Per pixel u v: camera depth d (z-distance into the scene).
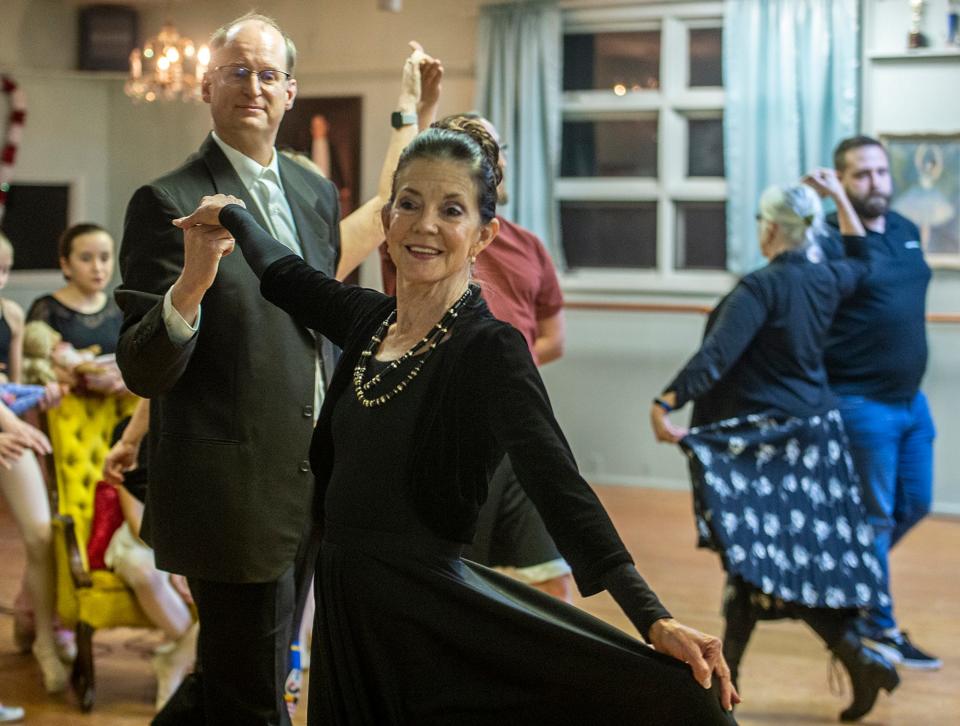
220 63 2.77
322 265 2.88
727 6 7.20
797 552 3.81
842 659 3.79
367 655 1.92
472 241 1.93
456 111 7.93
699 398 4.06
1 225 8.44
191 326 2.49
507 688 1.86
